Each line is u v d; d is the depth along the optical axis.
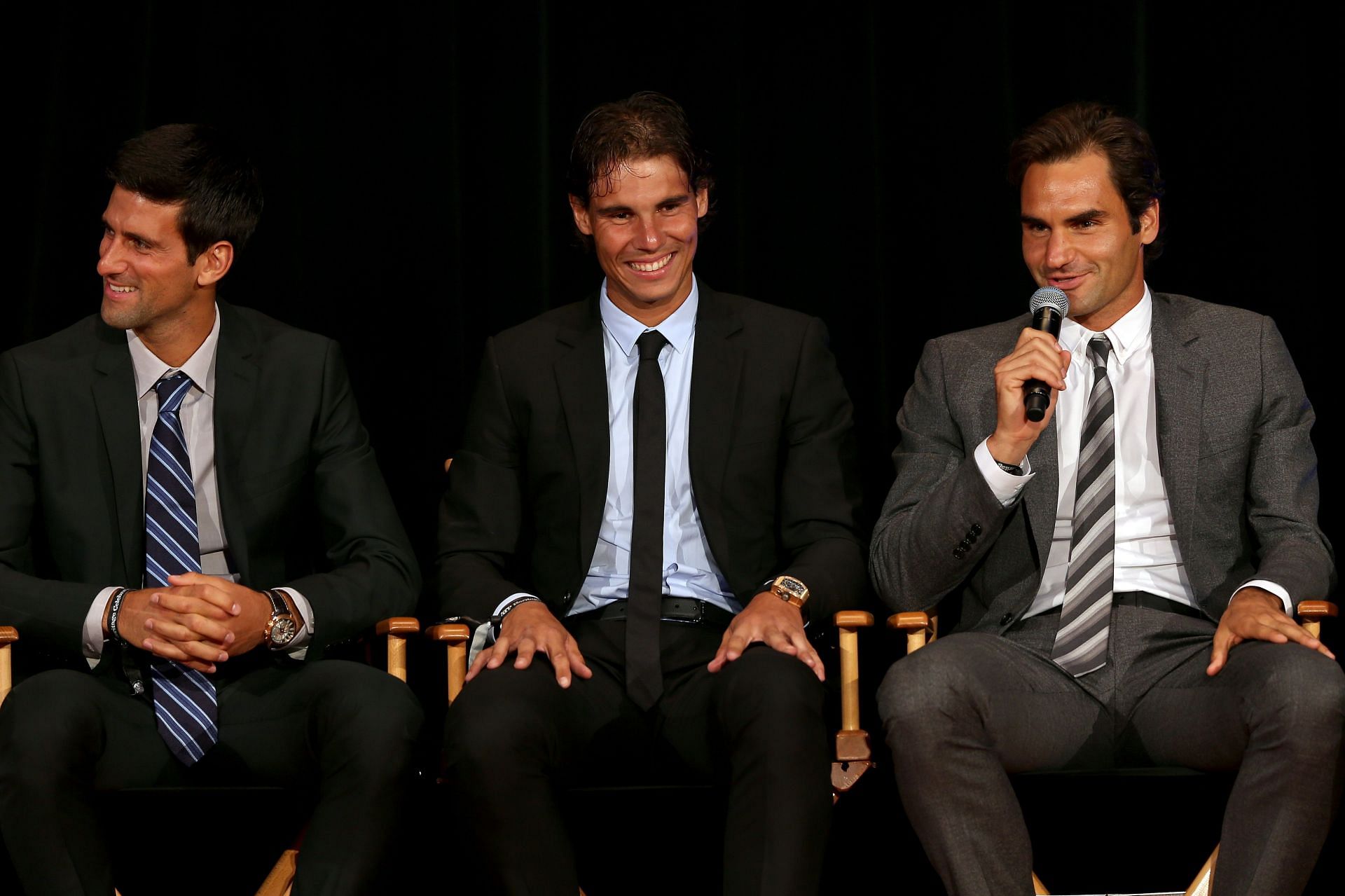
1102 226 9.24
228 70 12.51
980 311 12.38
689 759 8.84
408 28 12.50
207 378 9.67
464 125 12.63
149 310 9.32
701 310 9.98
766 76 12.64
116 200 9.28
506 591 9.38
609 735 8.95
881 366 12.38
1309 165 12.16
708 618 9.41
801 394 9.79
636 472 9.51
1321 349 12.05
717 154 12.49
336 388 9.91
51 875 8.07
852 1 12.53
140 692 8.95
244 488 9.51
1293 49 12.20
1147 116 12.27
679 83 12.55
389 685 8.73
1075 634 9.06
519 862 7.93
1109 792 11.30
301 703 8.82
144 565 9.27
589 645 9.31
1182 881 11.20
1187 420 9.23
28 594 8.84
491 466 9.91
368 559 9.45
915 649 9.19
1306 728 7.68
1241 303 12.20
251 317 10.03
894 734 8.15
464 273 12.59
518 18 12.50
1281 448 9.17
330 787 8.43
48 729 8.20
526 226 12.45
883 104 12.66
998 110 12.38
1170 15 12.45
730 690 8.32
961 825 8.04
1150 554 9.27
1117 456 9.41
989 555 9.41
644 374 9.68
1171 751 8.64
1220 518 9.17
